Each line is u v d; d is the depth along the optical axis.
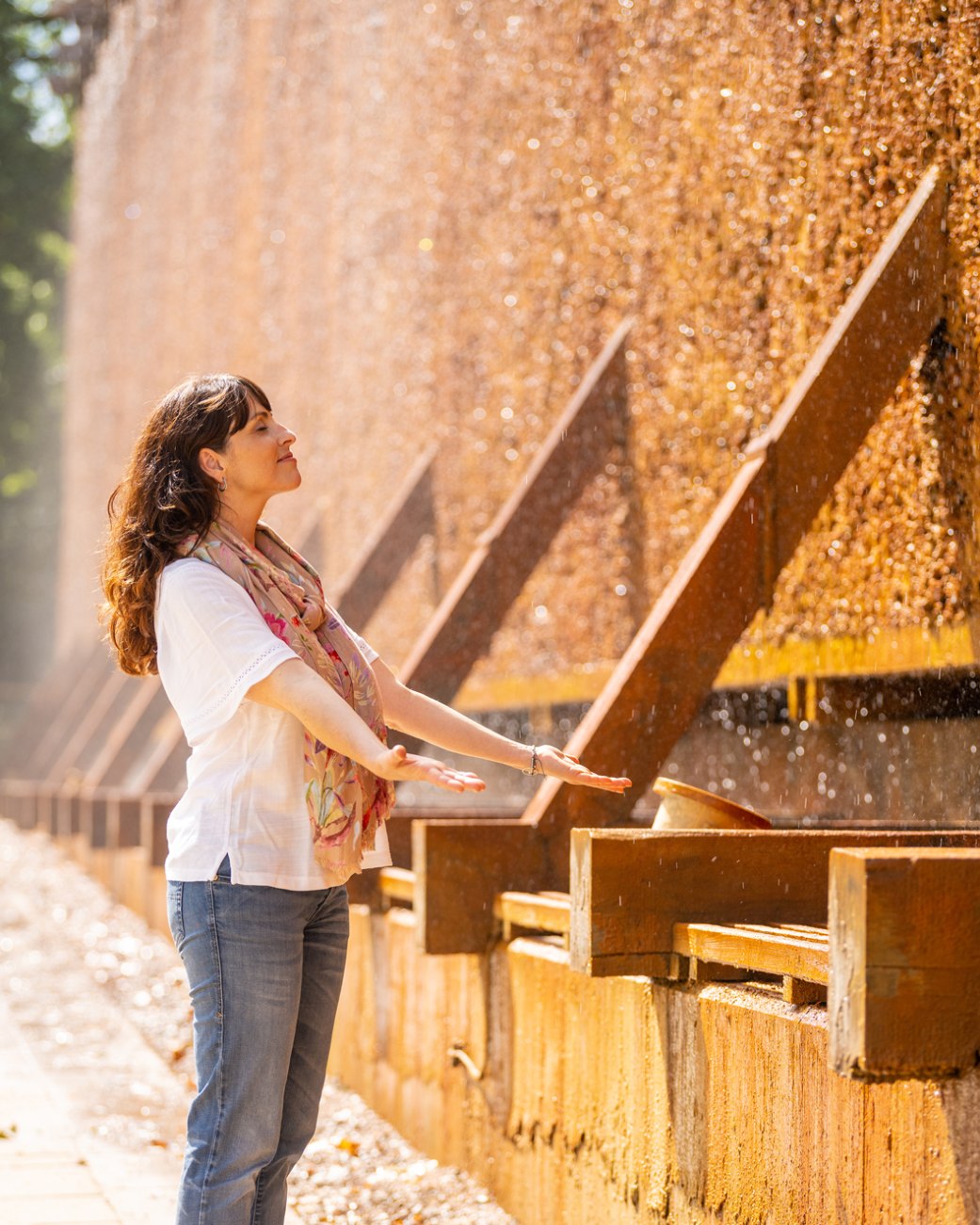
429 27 17.81
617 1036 6.68
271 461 5.33
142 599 5.23
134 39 36.38
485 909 8.29
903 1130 4.66
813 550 9.95
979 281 8.05
